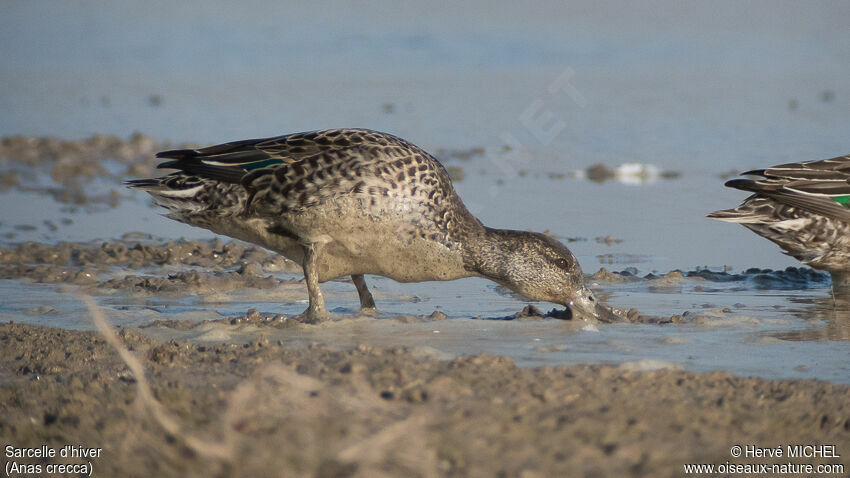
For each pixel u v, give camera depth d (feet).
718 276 47.37
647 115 90.89
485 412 25.08
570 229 56.80
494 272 39.45
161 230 58.13
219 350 32.01
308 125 86.79
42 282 45.29
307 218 37.35
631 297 43.47
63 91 107.55
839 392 27.68
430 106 96.02
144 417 25.31
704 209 61.62
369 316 38.91
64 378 29.55
